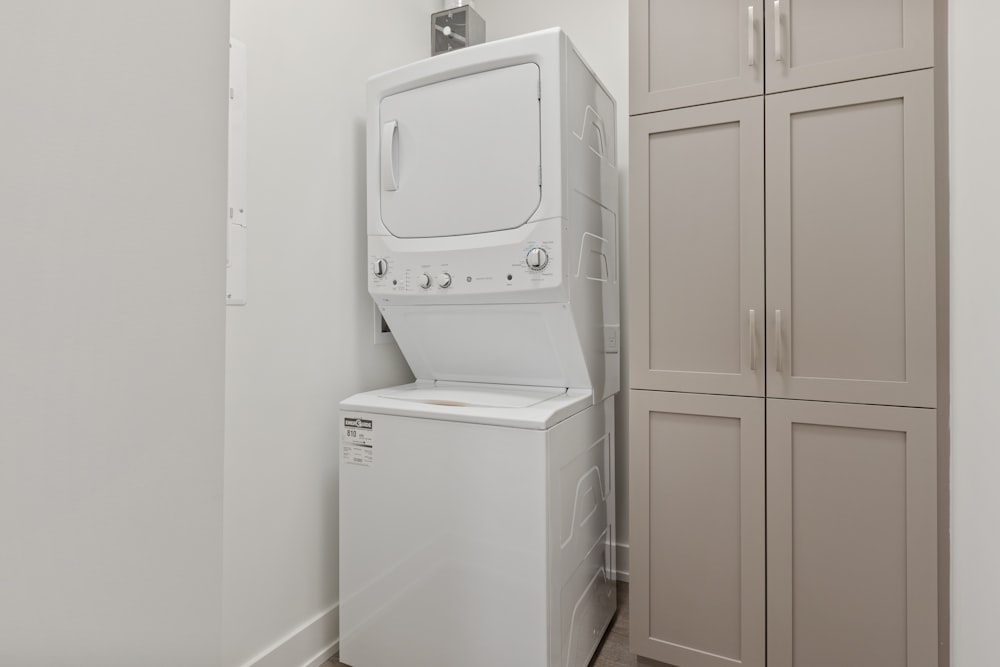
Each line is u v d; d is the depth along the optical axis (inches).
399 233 74.6
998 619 36.5
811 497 61.7
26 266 13.5
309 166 72.4
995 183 37.4
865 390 58.9
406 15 92.0
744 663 64.6
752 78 63.4
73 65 14.5
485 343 77.2
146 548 16.6
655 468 69.6
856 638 59.5
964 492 47.1
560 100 64.4
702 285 66.7
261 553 65.2
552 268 64.5
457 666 63.0
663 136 68.6
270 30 66.7
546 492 59.0
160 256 17.0
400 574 66.6
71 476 14.5
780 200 62.3
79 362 14.7
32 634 13.7
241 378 63.0
